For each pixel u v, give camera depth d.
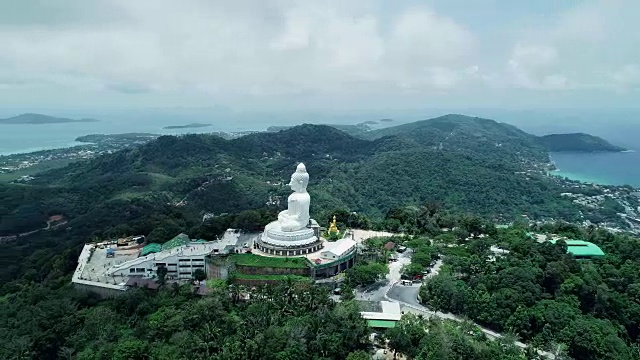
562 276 158.50
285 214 189.00
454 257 181.88
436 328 125.81
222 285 153.62
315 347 120.12
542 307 142.50
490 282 157.88
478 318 144.88
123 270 176.25
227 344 120.19
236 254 176.12
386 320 137.25
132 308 153.25
